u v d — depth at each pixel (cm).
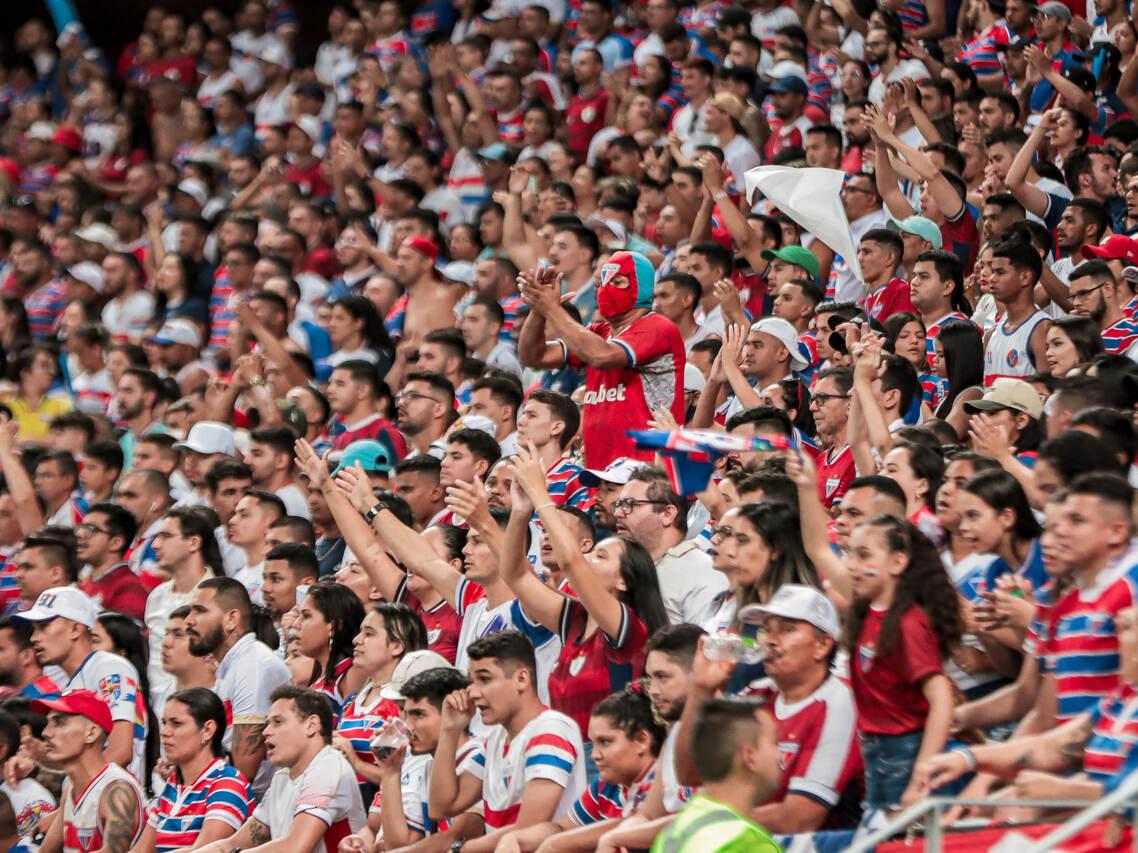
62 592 3462
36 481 4553
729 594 2689
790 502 2597
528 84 6700
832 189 3588
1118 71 5259
